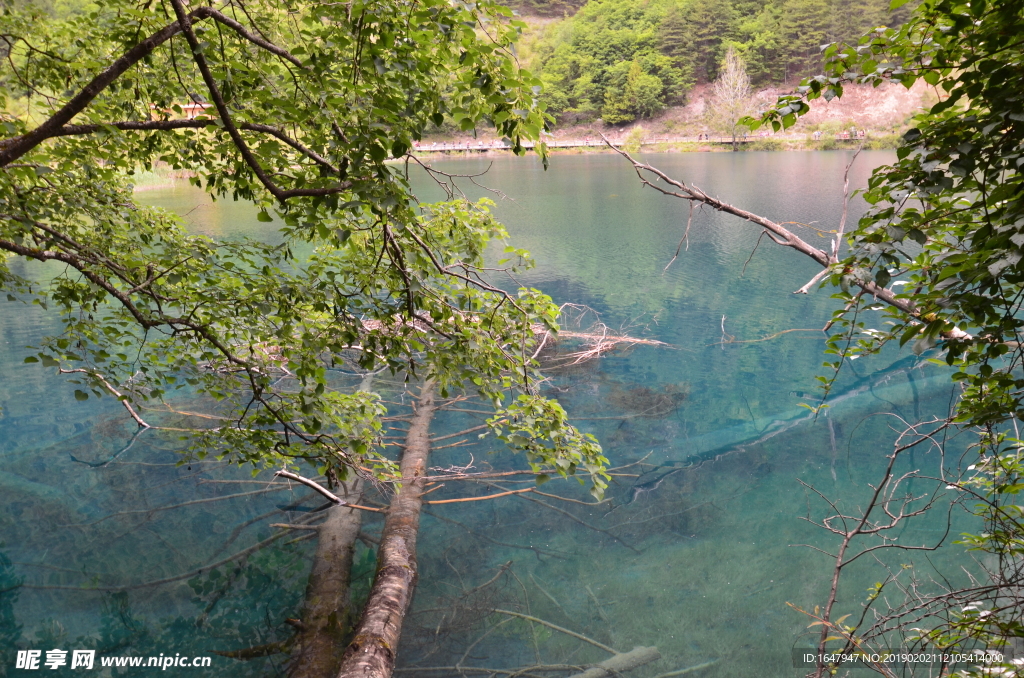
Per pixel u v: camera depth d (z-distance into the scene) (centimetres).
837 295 268
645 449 714
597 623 454
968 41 194
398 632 423
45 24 368
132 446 714
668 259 1527
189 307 399
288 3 320
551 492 628
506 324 399
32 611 471
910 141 210
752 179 2616
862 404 809
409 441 691
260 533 561
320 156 317
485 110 287
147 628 451
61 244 374
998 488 298
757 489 634
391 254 345
